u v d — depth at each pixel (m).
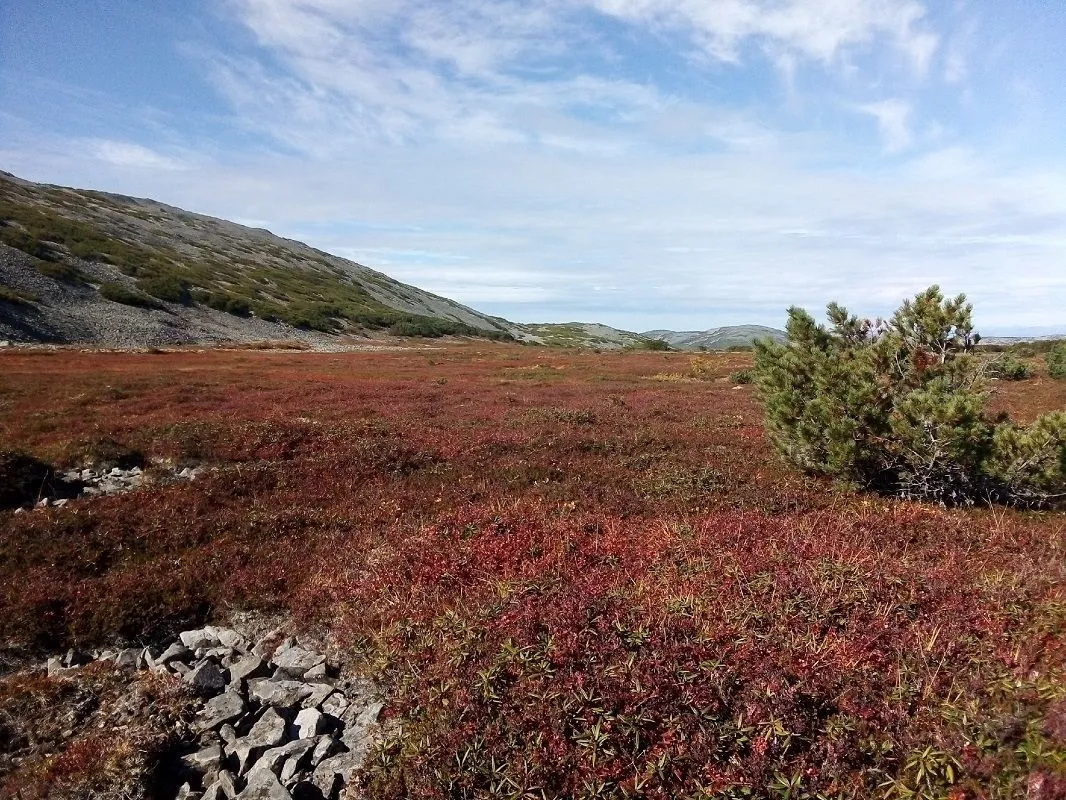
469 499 4.97
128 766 2.45
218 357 22.64
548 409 9.30
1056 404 9.16
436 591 3.35
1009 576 3.20
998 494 4.71
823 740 2.25
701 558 3.39
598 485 5.15
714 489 4.93
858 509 4.42
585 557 3.58
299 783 2.42
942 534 3.87
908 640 2.67
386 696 2.79
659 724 2.30
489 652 2.64
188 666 3.14
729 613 2.80
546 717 2.34
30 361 17.36
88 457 6.12
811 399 5.24
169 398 10.31
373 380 15.65
